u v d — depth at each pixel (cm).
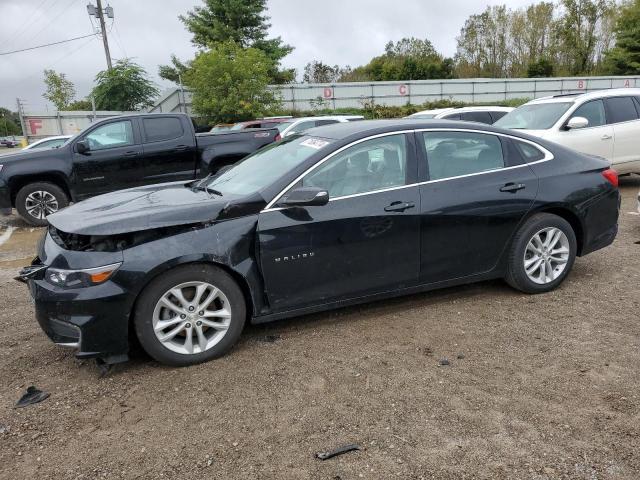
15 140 6281
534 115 937
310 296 374
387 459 250
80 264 320
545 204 434
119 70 2834
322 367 340
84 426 286
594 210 457
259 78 2773
